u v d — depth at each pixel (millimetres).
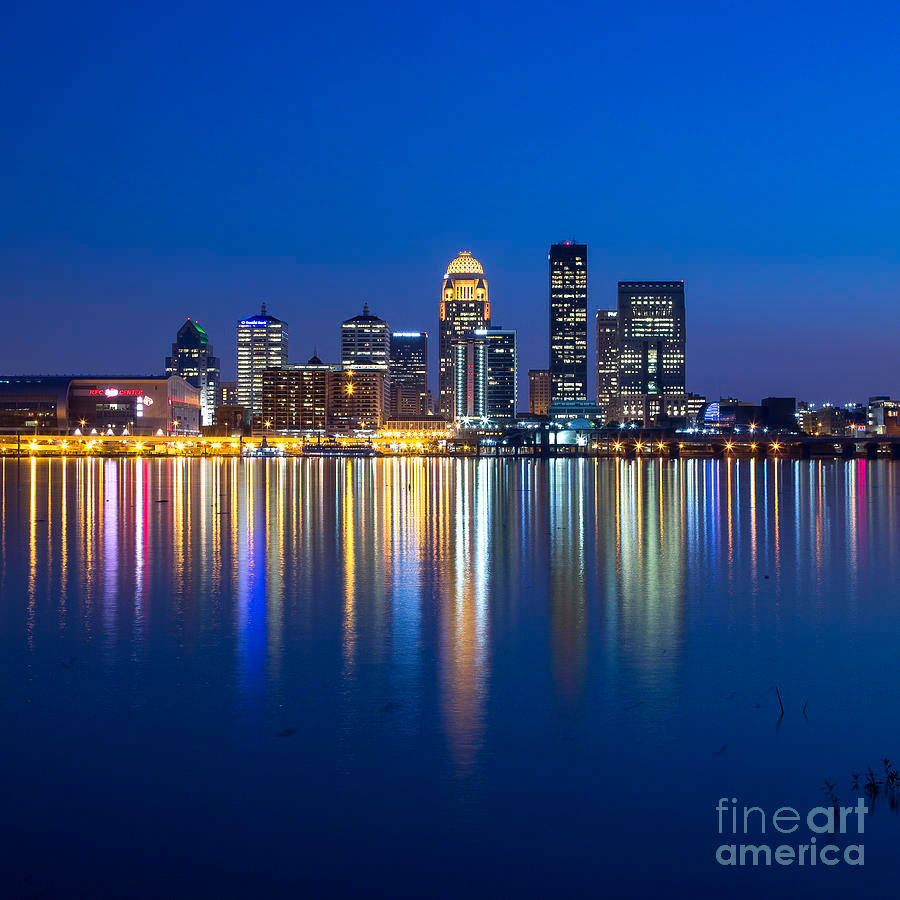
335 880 17672
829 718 25578
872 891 17328
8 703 27031
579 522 88500
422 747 23500
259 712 26141
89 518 92250
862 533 77188
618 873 17891
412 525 85188
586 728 24828
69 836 19172
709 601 43500
